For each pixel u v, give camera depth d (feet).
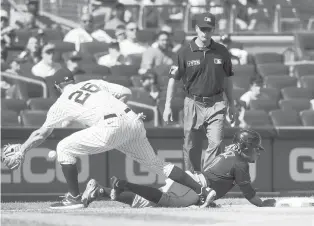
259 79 160.76
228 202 95.76
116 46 176.45
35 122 131.03
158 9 204.33
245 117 139.03
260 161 116.88
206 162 92.07
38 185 113.39
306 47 195.21
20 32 187.52
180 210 69.36
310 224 54.49
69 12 215.72
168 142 115.85
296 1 208.23
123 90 78.38
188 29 201.26
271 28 207.41
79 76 156.25
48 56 158.81
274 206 78.89
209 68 90.99
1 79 158.92
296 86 168.86
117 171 114.32
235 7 203.51
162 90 156.66
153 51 172.24
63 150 75.25
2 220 58.29
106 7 204.74
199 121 92.53
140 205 76.18
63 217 60.23
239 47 186.80
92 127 74.43
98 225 54.34
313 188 118.21
